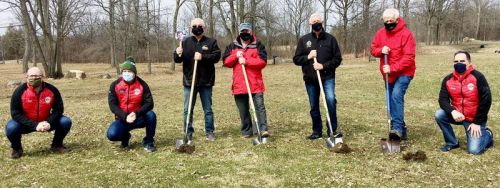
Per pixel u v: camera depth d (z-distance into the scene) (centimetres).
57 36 2548
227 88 1617
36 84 623
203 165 588
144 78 2294
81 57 5219
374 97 1247
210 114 723
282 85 1675
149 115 651
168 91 1569
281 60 3547
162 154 646
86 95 1523
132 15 3619
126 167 587
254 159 612
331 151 643
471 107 614
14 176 558
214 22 3991
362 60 3353
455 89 620
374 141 705
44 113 643
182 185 517
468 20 6606
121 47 3875
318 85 695
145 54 4653
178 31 700
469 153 619
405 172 548
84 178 546
